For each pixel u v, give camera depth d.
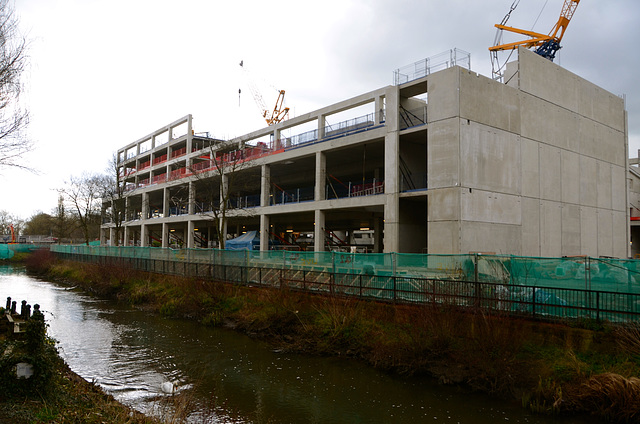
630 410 9.42
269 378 13.31
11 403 8.00
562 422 9.88
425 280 15.55
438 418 10.38
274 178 48.72
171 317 23.12
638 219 47.16
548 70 32.66
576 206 33.81
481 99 26.72
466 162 25.30
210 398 11.72
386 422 10.23
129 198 63.53
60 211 79.19
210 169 45.38
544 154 31.30
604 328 11.87
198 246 63.88
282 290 19.52
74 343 17.75
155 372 13.90
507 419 10.17
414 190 27.20
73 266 45.28
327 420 10.37
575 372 11.06
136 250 37.22
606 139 38.25
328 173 42.62
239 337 18.50
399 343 13.95
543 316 13.10
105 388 12.23
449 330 13.23
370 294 17.33
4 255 70.12
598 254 35.69
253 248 41.09
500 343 11.97
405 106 30.20
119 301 28.97
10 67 14.64
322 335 16.19
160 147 65.44
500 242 26.88
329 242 46.88
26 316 15.42
